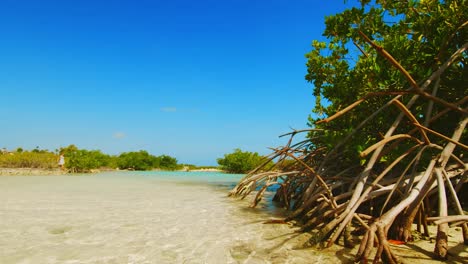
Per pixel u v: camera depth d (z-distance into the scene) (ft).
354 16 24.39
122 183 57.31
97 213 24.30
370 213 19.61
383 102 21.22
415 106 21.57
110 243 15.93
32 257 13.67
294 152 37.37
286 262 12.87
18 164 96.07
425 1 20.63
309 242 15.06
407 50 20.16
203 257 13.73
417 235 15.75
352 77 21.88
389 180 18.44
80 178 69.97
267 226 19.97
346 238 14.53
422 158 19.04
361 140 22.48
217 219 22.38
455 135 14.80
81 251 14.56
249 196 38.78
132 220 21.76
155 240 16.52
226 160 123.03
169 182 63.26
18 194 35.81
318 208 19.65
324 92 26.25
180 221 21.57
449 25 18.38
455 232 16.48
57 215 23.21
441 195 12.61
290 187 31.48
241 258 13.53
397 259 11.30
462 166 15.15
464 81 19.93
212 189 47.80
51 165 99.55
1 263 12.89
